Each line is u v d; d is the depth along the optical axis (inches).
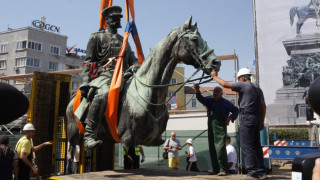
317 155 57.9
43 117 227.3
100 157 255.6
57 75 236.4
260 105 151.3
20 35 1833.2
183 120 431.5
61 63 1952.5
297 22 809.5
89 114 179.0
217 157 169.9
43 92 228.8
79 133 220.1
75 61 2031.3
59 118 254.1
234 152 259.9
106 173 187.8
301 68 797.2
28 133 215.0
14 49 1838.1
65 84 242.5
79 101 205.2
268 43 832.3
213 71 153.4
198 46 159.6
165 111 179.0
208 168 378.9
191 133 402.6
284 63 813.9
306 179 55.6
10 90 34.6
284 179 147.3
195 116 420.8
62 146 241.4
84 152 239.9
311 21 797.9
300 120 783.7
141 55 219.5
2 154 199.6
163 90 171.6
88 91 192.2
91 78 195.6
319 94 30.4
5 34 1872.5
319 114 31.4
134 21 214.8
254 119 145.7
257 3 849.5
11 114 34.6
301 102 786.2
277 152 241.4
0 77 440.1
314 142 331.0
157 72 169.6
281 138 711.7
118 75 176.2
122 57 186.5
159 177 162.9
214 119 173.6
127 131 170.1
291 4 818.2
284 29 819.4
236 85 148.4
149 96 167.8
